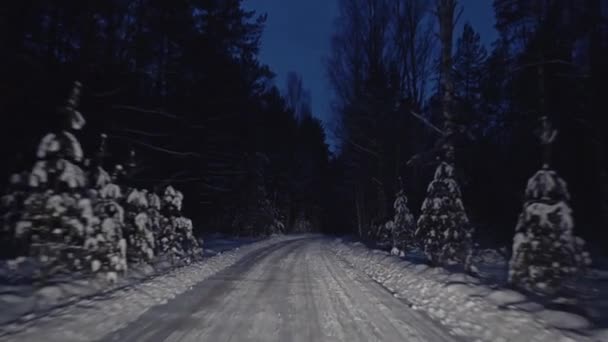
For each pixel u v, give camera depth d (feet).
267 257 65.82
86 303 24.07
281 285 36.14
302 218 223.30
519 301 24.49
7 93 39.88
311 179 221.05
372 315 24.97
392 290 34.91
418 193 90.68
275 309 26.23
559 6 47.47
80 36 49.62
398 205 73.87
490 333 20.76
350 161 115.75
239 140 87.35
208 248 78.33
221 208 102.27
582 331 19.44
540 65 46.83
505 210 72.54
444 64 43.37
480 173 74.49
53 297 25.05
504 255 59.11
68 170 28.19
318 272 46.32
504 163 73.36
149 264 41.86
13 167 40.91
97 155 35.91
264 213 147.02
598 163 50.52
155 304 26.61
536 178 29.40
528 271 27.86
